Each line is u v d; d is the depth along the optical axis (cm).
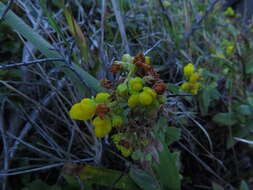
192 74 22
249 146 26
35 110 21
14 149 19
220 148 26
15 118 21
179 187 17
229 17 45
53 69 22
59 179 19
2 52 24
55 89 20
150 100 12
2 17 16
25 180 20
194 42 34
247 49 31
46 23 24
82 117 13
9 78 21
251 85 32
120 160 21
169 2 36
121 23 23
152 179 17
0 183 18
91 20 28
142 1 35
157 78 13
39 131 20
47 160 20
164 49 30
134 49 28
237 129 26
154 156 13
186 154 25
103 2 23
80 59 21
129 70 13
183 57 30
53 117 22
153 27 32
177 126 23
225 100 28
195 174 25
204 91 25
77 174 17
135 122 13
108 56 22
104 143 19
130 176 18
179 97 24
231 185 25
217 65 30
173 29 30
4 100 20
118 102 13
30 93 22
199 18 36
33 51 22
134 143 13
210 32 40
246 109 25
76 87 17
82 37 19
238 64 30
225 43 34
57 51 17
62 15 26
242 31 41
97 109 12
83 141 22
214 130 26
